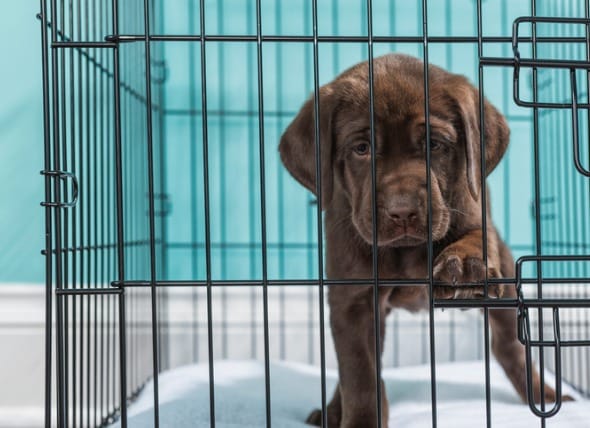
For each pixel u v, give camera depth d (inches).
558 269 61.1
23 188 59.5
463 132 39.0
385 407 39.9
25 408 56.2
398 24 61.6
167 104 61.2
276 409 45.5
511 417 41.6
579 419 40.5
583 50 56.8
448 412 43.4
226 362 54.7
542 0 60.2
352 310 40.0
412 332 60.7
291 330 60.4
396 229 36.6
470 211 39.6
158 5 60.9
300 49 61.6
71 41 34.3
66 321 35.0
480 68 32.7
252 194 61.6
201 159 61.5
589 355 54.4
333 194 40.6
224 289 60.7
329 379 52.1
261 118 32.6
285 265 61.7
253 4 61.2
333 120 39.9
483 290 34.4
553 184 61.1
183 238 61.4
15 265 59.4
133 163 57.9
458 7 61.7
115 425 41.8
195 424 41.6
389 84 39.4
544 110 61.2
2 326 56.4
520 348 45.6
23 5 59.2
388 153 38.5
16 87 59.3
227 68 61.3
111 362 55.6
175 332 59.9
